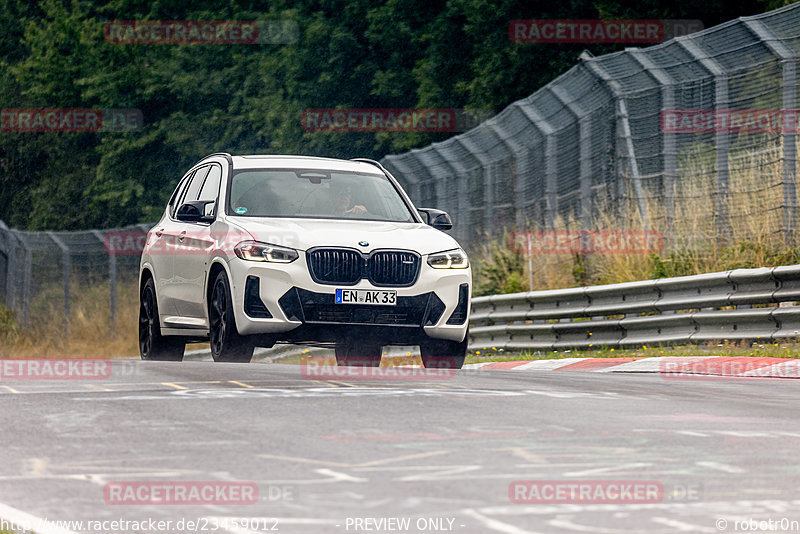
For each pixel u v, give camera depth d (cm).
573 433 2467
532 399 3038
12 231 12162
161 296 4828
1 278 12550
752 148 7175
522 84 11025
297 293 3997
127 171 15675
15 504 1783
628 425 2605
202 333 4450
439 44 11800
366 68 12875
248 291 4031
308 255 4022
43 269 12456
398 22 12469
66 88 16788
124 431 2448
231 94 14712
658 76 6738
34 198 17438
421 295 4081
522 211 7769
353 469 2047
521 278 7631
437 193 8444
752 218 6494
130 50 15850
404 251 4088
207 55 14925
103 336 11306
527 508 1761
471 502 1797
